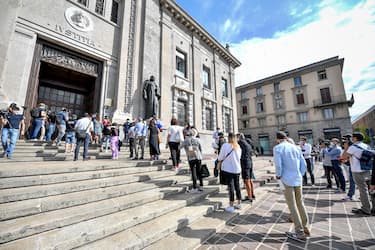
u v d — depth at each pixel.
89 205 2.85
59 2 8.14
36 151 5.15
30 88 7.11
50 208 2.55
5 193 2.57
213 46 16.80
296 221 2.74
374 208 3.63
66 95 9.22
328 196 5.18
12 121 4.43
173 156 5.36
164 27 12.27
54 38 7.77
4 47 6.45
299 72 26.25
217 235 2.86
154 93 10.38
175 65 12.86
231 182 3.81
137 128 6.25
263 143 28.97
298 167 2.93
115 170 4.30
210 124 15.59
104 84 9.35
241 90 32.56
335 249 2.45
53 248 1.90
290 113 26.50
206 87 15.78
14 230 1.96
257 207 4.18
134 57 10.39
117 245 2.14
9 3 6.74
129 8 10.80
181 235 2.66
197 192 4.29
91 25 9.12
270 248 2.48
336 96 22.94
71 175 3.46
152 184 4.07
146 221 2.84
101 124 8.05
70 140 5.98
